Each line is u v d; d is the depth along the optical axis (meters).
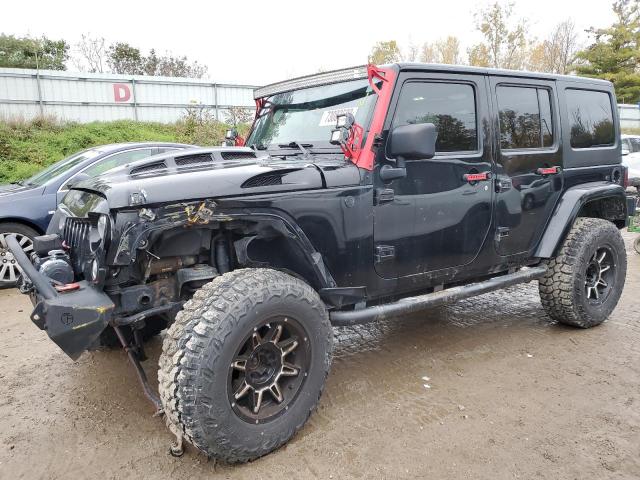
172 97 20.81
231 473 2.49
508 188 3.73
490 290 3.74
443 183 3.34
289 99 3.82
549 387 3.35
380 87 3.11
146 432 2.88
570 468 2.50
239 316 2.38
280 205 2.71
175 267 2.74
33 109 18.50
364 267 3.08
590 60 34.69
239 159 3.10
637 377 3.47
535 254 4.09
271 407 2.63
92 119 19.56
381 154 3.04
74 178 6.21
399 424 2.92
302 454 2.64
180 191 2.45
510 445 2.70
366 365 3.74
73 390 3.38
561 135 4.15
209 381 2.30
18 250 2.79
